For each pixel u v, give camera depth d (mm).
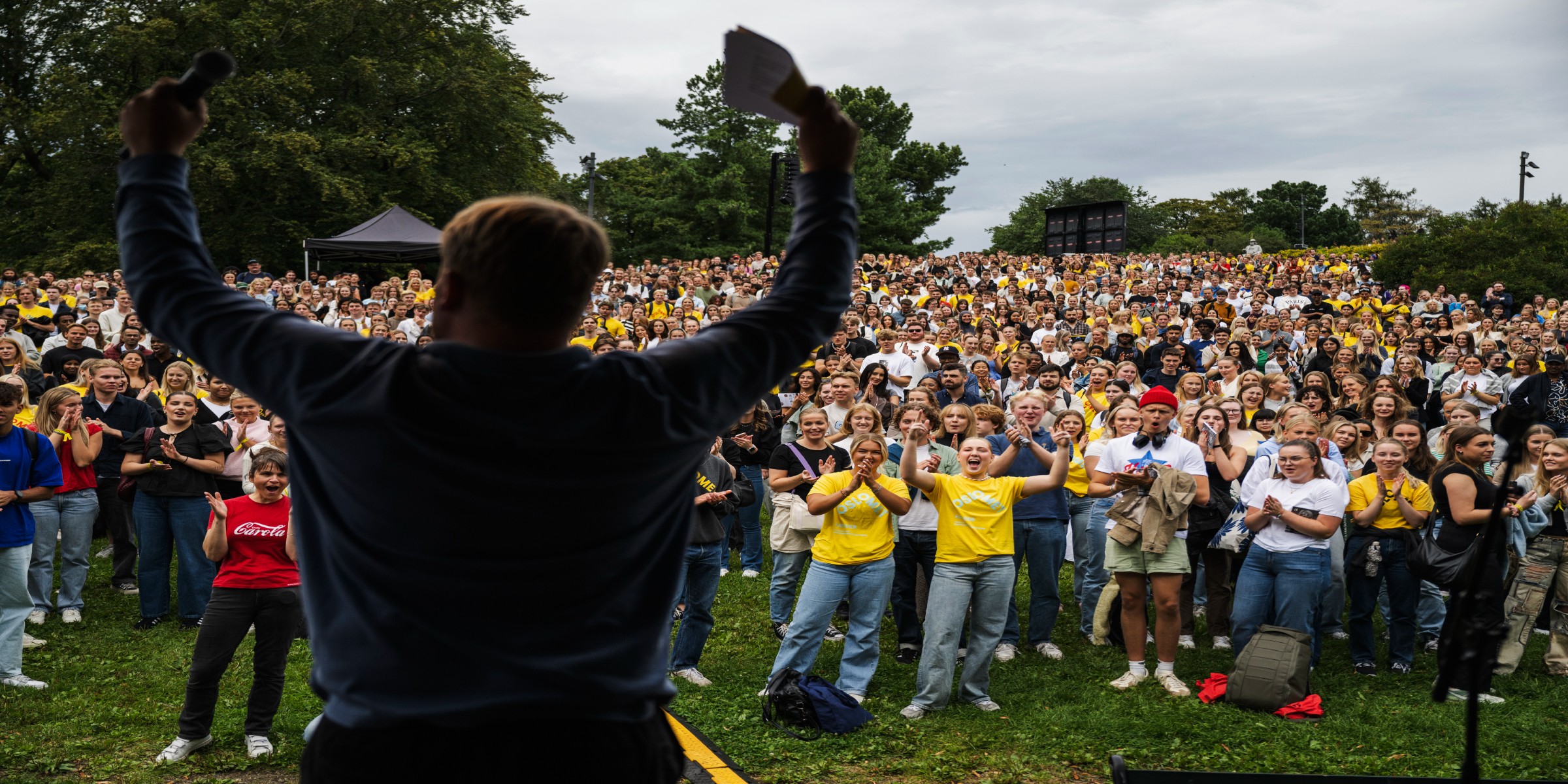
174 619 8055
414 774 1294
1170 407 6957
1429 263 39281
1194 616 8336
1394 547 7242
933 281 24828
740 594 9023
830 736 6059
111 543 9898
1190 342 15305
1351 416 10109
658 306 18719
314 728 1413
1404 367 13336
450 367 1244
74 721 6086
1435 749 5926
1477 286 37469
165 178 1347
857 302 18172
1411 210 110875
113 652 7312
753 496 7102
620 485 1301
